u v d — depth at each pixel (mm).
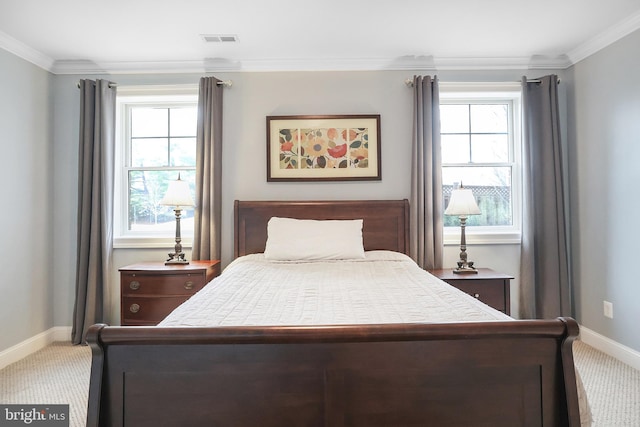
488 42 2895
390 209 3150
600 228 2836
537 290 3123
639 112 2486
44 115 3088
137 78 3268
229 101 3242
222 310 1498
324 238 2840
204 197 3096
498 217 3393
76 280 3086
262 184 3240
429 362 1138
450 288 1924
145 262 3146
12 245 2756
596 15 2484
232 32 2703
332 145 3229
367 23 2588
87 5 2316
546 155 3078
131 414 1115
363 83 3246
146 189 3393
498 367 1144
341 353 1133
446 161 3389
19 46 2793
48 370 2564
